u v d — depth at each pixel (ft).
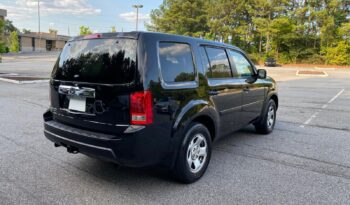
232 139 18.34
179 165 11.21
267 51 146.82
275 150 16.21
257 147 16.74
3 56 146.82
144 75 9.77
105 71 10.33
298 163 14.28
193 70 11.91
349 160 14.84
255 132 20.04
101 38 10.89
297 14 138.51
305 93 42.86
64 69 11.80
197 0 172.45
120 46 10.28
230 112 14.42
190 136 11.40
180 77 11.16
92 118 10.60
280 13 141.49
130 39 10.17
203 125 12.38
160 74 10.29
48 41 251.39
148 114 9.79
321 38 138.10
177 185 11.66
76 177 12.19
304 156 15.31
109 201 10.30
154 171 12.99
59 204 10.03
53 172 12.63
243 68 16.16
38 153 14.89
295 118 25.08
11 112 24.58
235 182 12.02
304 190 11.41
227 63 14.46
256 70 17.47
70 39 12.19
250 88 16.21
